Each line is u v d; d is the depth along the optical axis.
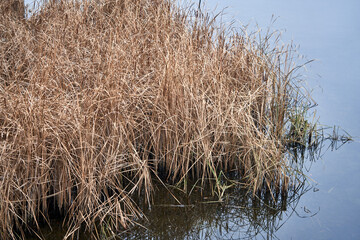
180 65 5.72
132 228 4.60
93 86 5.59
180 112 5.41
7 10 7.43
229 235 4.59
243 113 5.57
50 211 4.71
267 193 5.25
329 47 9.66
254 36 6.97
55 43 6.21
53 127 4.54
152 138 5.54
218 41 6.62
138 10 7.31
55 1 7.51
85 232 4.46
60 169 4.63
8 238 4.29
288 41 9.62
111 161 4.93
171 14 6.94
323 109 7.18
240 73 6.38
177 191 5.25
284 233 4.60
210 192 5.26
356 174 5.64
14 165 4.40
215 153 5.66
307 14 12.02
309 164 5.87
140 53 6.09
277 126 6.18
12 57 6.28
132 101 5.38
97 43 6.22
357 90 7.80
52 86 5.24
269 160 5.36
